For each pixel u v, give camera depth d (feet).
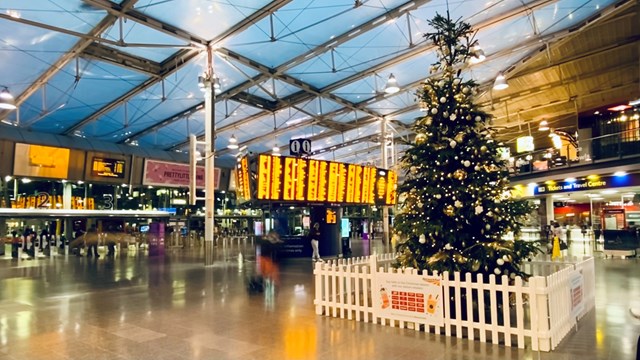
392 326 23.61
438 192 24.72
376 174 67.51
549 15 61.11
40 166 82.02
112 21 49.14
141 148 102.22
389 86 61.62
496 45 68.49
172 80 68.49
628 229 64.08
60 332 23.84
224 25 54.08
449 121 25.80
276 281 42.09
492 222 24.84
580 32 66.08
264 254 69.46
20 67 55.36
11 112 71.97
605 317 24.81
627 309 26.71
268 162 53.93
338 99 86.79
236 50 61.82
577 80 88.48
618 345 19.66
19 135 78.74
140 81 67.05
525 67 82.53
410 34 56.85
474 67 76.28
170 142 103.40
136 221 96.68
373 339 21.35
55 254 84.23
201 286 39.63
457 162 25.44
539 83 89.25
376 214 162.81
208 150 59.11
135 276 47.93
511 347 19.75
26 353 20.18
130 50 59.26
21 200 91.35
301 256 69.46
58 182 93.45
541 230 77.10
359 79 75.31
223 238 116.88
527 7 57.41
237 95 80.43
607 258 58.65
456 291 21.54
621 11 62.80
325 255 69.87
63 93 66.90
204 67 65.00
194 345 21.03
